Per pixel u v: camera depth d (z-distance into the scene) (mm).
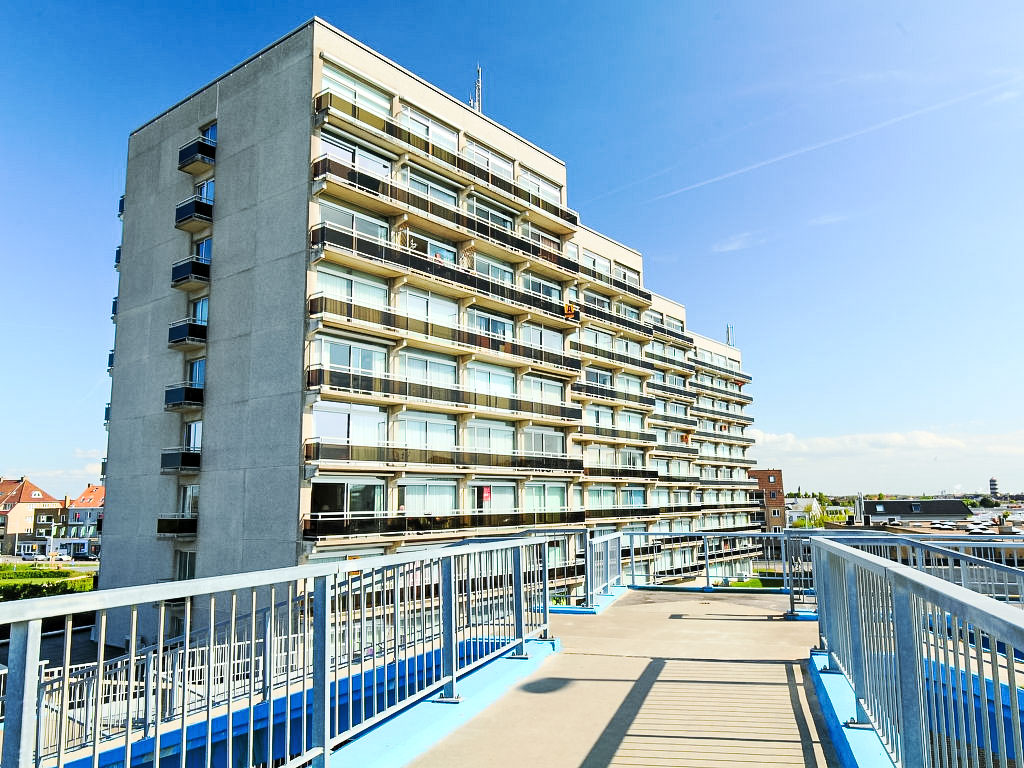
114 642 29359
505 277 37406
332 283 28109
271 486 26594
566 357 39844
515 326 37344
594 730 4914
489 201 36438
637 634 8594
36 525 114312
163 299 32125
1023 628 1855
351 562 4238
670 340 59156
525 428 37219
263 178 29266
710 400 72438
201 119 32344
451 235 33344
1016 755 2010
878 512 107688
